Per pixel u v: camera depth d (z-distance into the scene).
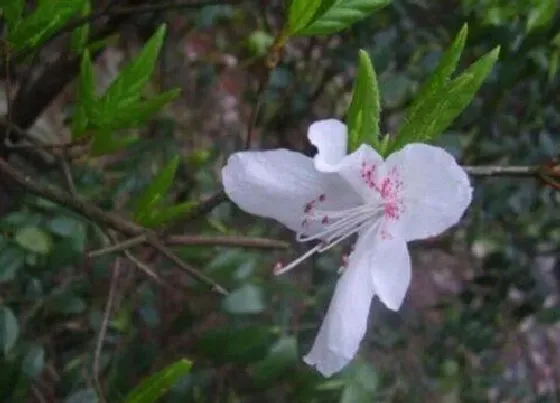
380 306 0.30
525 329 0.39
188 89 0.35
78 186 0.26
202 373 0.26
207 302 0.27
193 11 0.31
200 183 0.30
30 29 0.16
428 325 0.33
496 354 0.34
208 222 0.26
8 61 0.17
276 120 0.31
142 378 0.25
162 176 0.18
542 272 0.35
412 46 0.27
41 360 0.22
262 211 0.15
